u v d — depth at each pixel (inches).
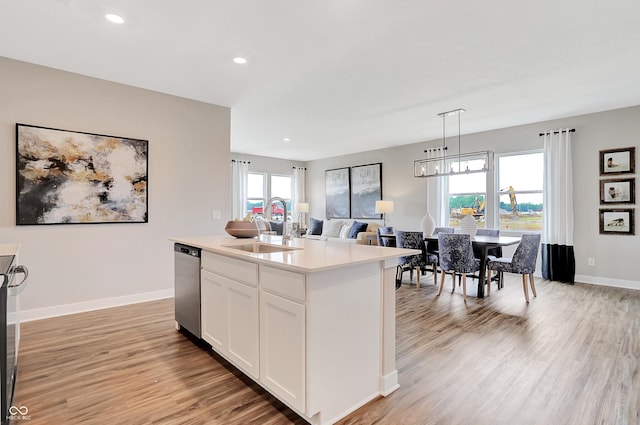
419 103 172.2
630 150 181.5
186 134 162.6
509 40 107.4
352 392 72.7
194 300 105.5
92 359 94.8
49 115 127.3
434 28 100.0
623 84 146.7
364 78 138.3
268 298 73.6
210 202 170.9
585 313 139.8
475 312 141.9
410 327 123.6
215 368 90.4
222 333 91.0
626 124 182.5
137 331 116.3
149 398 75.8
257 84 144.8
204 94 157.8
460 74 134.8
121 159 143.4
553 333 117.0
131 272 147.6
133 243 147.9
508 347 105.1
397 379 84.0
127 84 144.6
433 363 94.5
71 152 131.8
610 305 151.3
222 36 104.7
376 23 97.2
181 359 95.4
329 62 123.5
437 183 260.1
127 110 145.3
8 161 120.3
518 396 77.6
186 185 162.7
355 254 81.1
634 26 99.0
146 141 150.1
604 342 108.7
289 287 68.0
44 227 127.3
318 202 366.9
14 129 120.9
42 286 127.1
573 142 199.6
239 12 91.7
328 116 196.1
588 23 97.5
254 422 67.9
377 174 306.5
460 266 160.7
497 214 233.1
